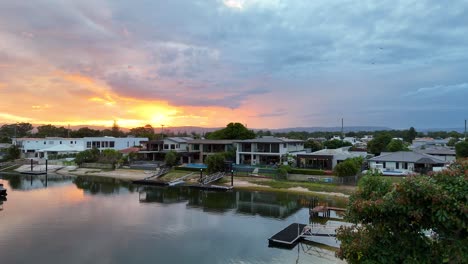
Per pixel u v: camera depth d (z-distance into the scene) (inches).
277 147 2849.4
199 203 1907.0
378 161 2443.4
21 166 3521.2
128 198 2050.9
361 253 445.7
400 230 426.6
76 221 1496.1
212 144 3304.6
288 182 2342.5
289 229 1290.6
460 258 368.8
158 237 1277.1
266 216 1598.2
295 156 2810.0
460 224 349.7
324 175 2317.9
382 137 3479.3
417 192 371.2
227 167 2706.7
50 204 1855.3
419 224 399.5
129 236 1286.9
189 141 3356.3
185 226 1425.9
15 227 1393.9
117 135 6624.0
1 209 1720.0
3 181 2753.4
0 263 1026.1
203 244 1197.7
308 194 2076.8
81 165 3405.5
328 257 1051.3
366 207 424.2
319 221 1460.4
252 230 1365.7
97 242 1216.8
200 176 2556.6
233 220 1524.4
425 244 428.5
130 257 1076.5
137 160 3435.0
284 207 1786.4
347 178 2183.8
